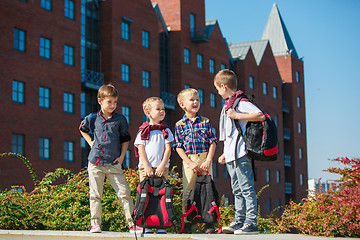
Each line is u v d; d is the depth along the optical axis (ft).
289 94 206.69
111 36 119.44
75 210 27.78
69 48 106.01
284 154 197.16
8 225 25.88
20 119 92.17
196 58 151.23
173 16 146.92
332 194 23.91
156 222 20.90
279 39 213.25
